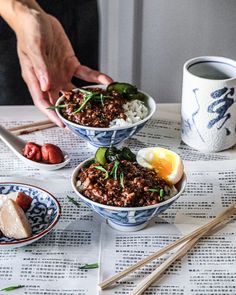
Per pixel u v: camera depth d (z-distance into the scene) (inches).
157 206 24.4
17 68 43.7
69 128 30.6
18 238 24.8
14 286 23.0
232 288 23.0
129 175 25.3
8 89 44.5
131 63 53.0
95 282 23.3
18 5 35.7
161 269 23.6
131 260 24.3
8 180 28.7
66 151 31.3
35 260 24.3
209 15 49.3
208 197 27.9
